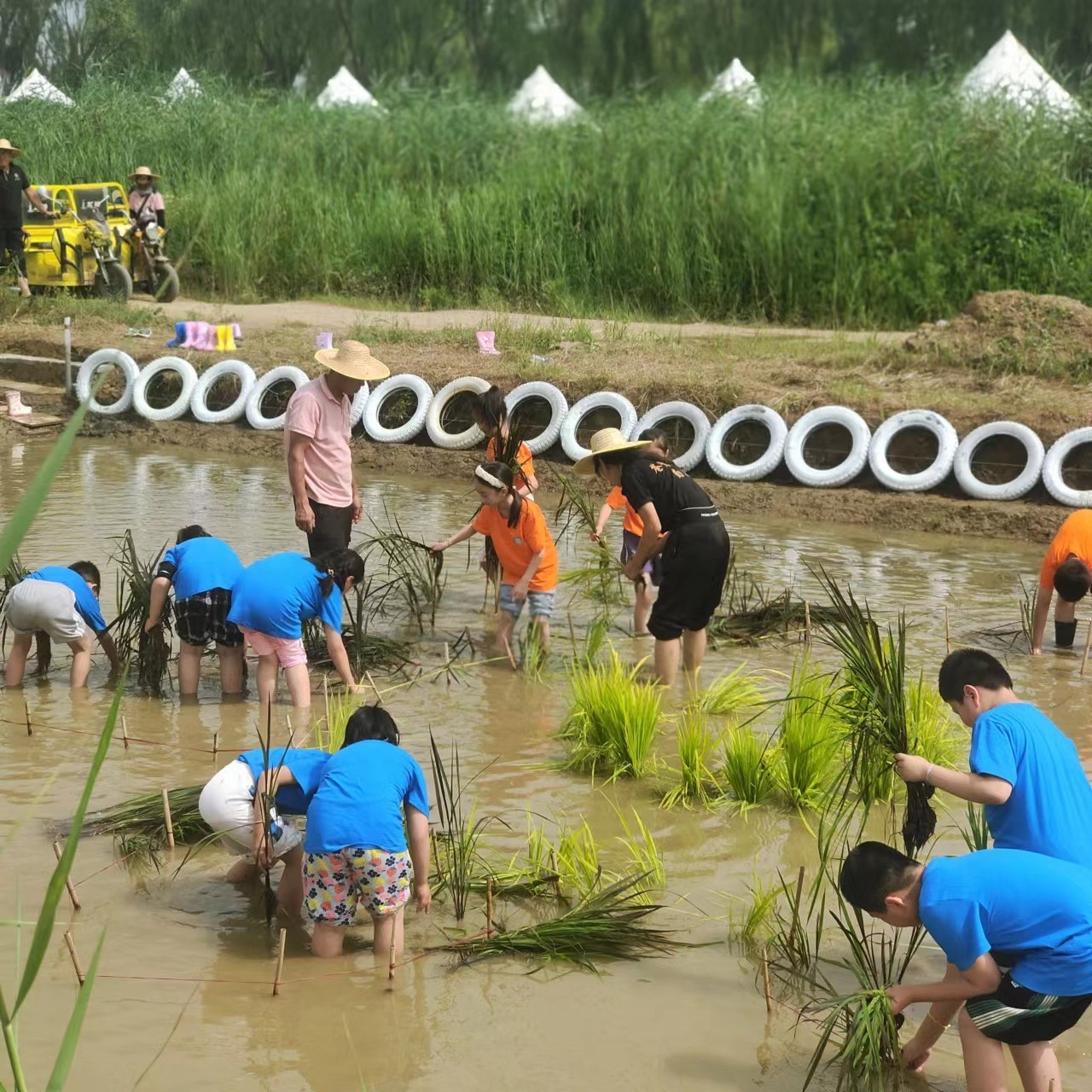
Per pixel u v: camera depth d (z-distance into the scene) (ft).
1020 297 50.57
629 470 25.72
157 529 37.99
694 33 150.00
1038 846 13.58
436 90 102.78
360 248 74.43
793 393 47.34
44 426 54.60
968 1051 12.60
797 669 27.53
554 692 26.11
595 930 16.14
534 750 22.93
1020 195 66.23
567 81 155.02
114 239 68.49
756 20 147.74
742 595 32.63
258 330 61.62
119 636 26.35
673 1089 13.32
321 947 15.96
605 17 153.38
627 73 153.17
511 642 29.14
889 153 68.23
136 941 16.25
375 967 15.75
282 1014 14.65
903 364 49.80
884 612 31.58
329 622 24.77
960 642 29.25
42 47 128.57
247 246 73.92
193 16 140.77
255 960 15.89
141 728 23.53
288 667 24.47
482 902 17.44
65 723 23.63
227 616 24.40
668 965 15.90
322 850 15.62
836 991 15.29
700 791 20.83
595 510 43.34
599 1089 13.28
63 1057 6.31
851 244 65.00
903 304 64.13
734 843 19.36
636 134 74.90
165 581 24.93
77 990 15.06
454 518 41.34
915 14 141.79
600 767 22.18
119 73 98.89
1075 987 12.01
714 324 65.05
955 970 14.05
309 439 27.55
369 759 15.99
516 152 81.82
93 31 118.52
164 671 25.76
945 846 19.11
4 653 27.68
